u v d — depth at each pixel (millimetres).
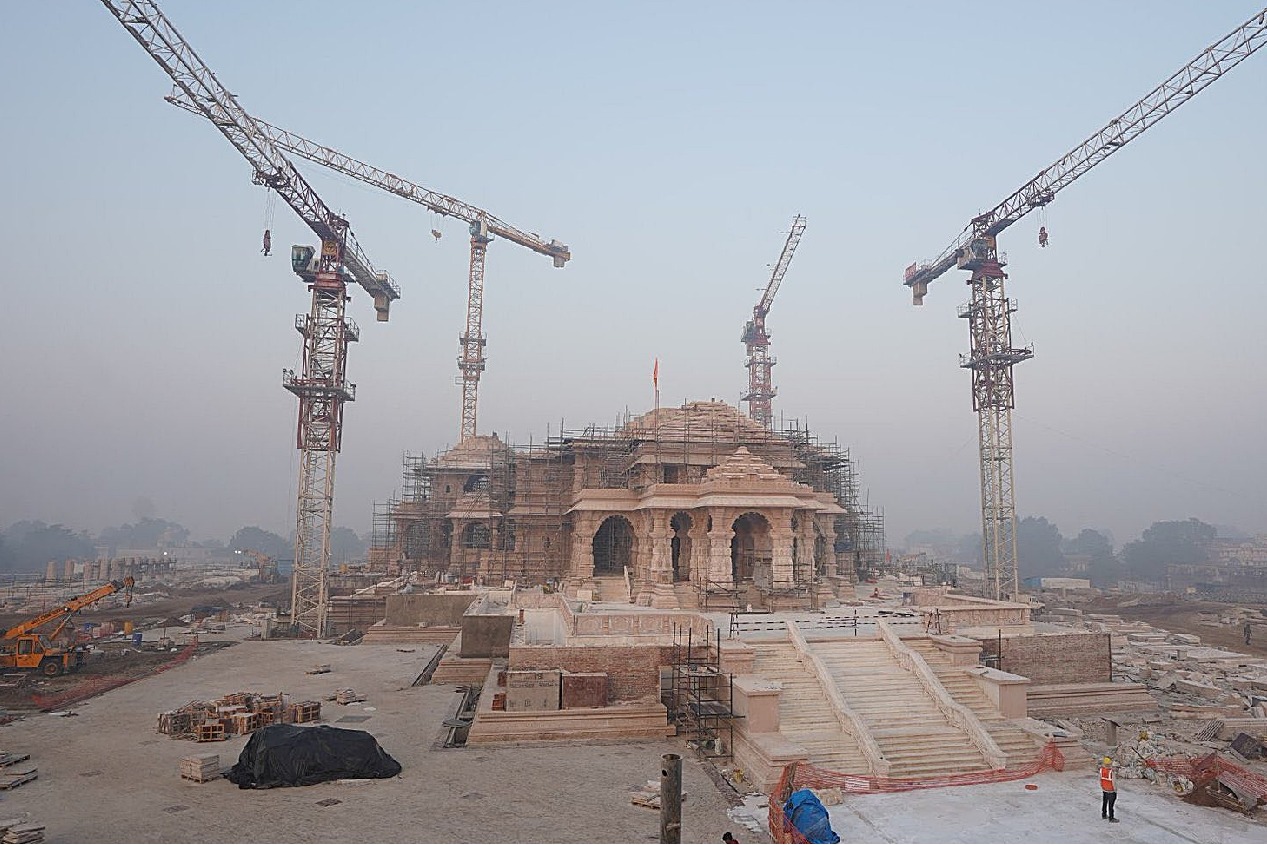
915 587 79125
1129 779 31406
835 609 56938
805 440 80125
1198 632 95812
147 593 129625
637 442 73625
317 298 83375
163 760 32188
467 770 31156
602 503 69500
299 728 31281
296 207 82750
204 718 37219
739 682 35031
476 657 50719
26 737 35750
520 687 36344
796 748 31250
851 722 33562
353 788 28844
